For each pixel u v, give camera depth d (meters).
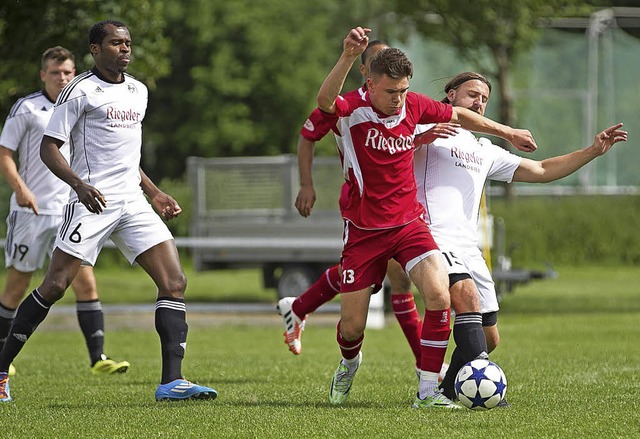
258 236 66.69
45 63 31.81
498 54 86.00
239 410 23.44
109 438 20.14
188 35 139.62
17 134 31.36
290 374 32.28
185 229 107.62
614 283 87.62
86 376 32.28
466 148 24.94
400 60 22.38
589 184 122.31
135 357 39.72
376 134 22.98
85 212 24.78
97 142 24.84
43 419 22.45
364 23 115.00
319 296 29.02
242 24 138.12
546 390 27.27
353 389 27.98
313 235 65.06
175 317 25.22
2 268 93.62
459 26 78.88
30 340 48.94
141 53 58.47
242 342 47.56
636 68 123.44
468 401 23.14
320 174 68.19
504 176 25.70
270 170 68.75
